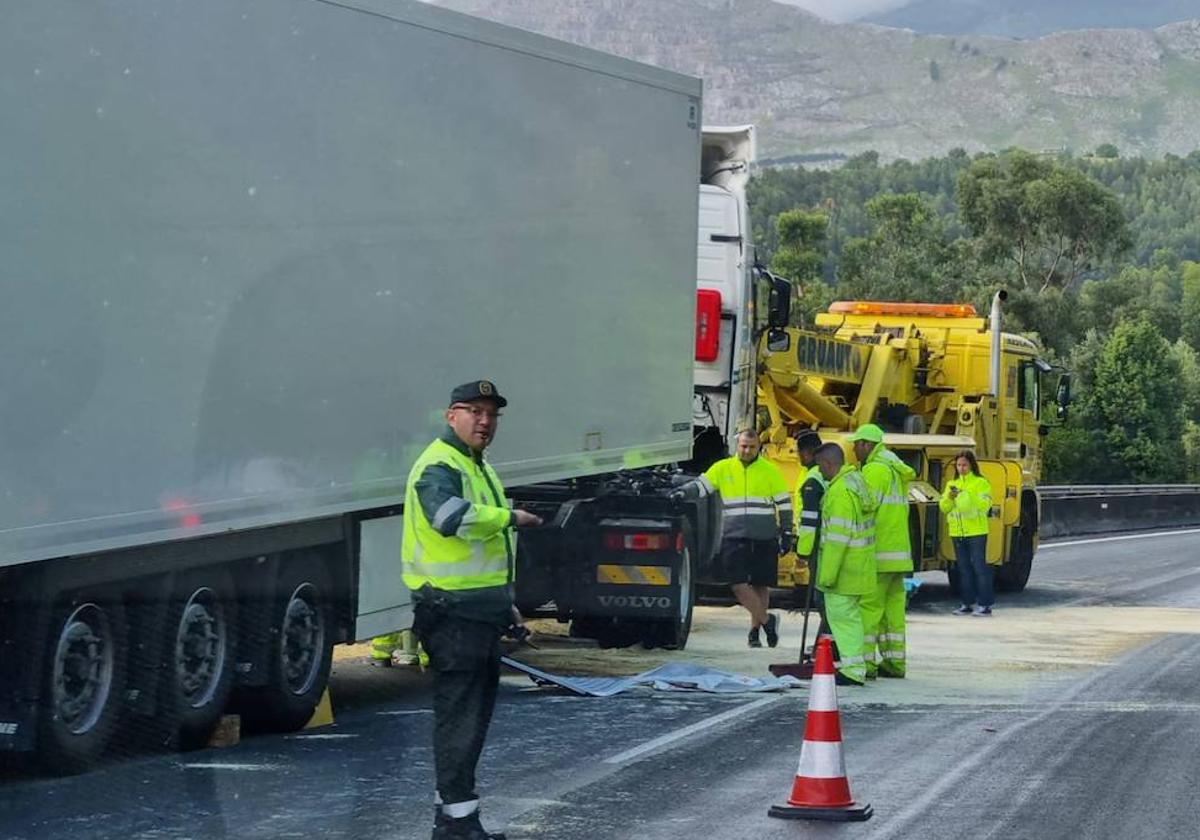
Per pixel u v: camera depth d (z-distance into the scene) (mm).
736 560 22766
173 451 12281
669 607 21109
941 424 35406
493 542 11133
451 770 10891
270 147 13328
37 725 11789
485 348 16828
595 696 17531
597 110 19031
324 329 14156
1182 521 64000
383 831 11086
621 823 11492
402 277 15305
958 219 119188
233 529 13047
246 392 13133
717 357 25500
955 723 16266
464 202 16312
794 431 32188
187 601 13336
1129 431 101438
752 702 17344
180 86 12234
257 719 14773
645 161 20328
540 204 17812
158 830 10938
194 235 12422
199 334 12531
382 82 14875
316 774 12961
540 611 21281
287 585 14594
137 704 12891
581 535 21062
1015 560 33969
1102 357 102438
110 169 11508
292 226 13648
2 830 10820
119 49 11562
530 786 12727
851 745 14906
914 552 30156
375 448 15008
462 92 16203
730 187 25906
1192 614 29891
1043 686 19297
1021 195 116000
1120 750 14727
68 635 12078
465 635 10984
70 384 11172
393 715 16156
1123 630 26625
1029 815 11938
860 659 19297
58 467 11094
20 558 10773
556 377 18375
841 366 32781
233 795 12086
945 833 11352
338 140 14234
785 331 28234
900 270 107812
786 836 11195
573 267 18625
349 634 15484
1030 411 37125
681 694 17906
